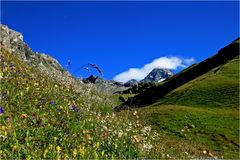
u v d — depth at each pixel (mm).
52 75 23547
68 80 22781
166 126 62750
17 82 17203
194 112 72125
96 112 18922
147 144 15641
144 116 22656
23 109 13633
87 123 15078
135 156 13805
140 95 153125
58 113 14727
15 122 11633
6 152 8906
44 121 12617
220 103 88562
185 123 64812
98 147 12430
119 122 16859
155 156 16000
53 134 11789
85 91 21453
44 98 16094
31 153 9352
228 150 52094
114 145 13438
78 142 12398
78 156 10586
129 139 14828
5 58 22812
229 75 112500
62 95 19125
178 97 101000
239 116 73188
